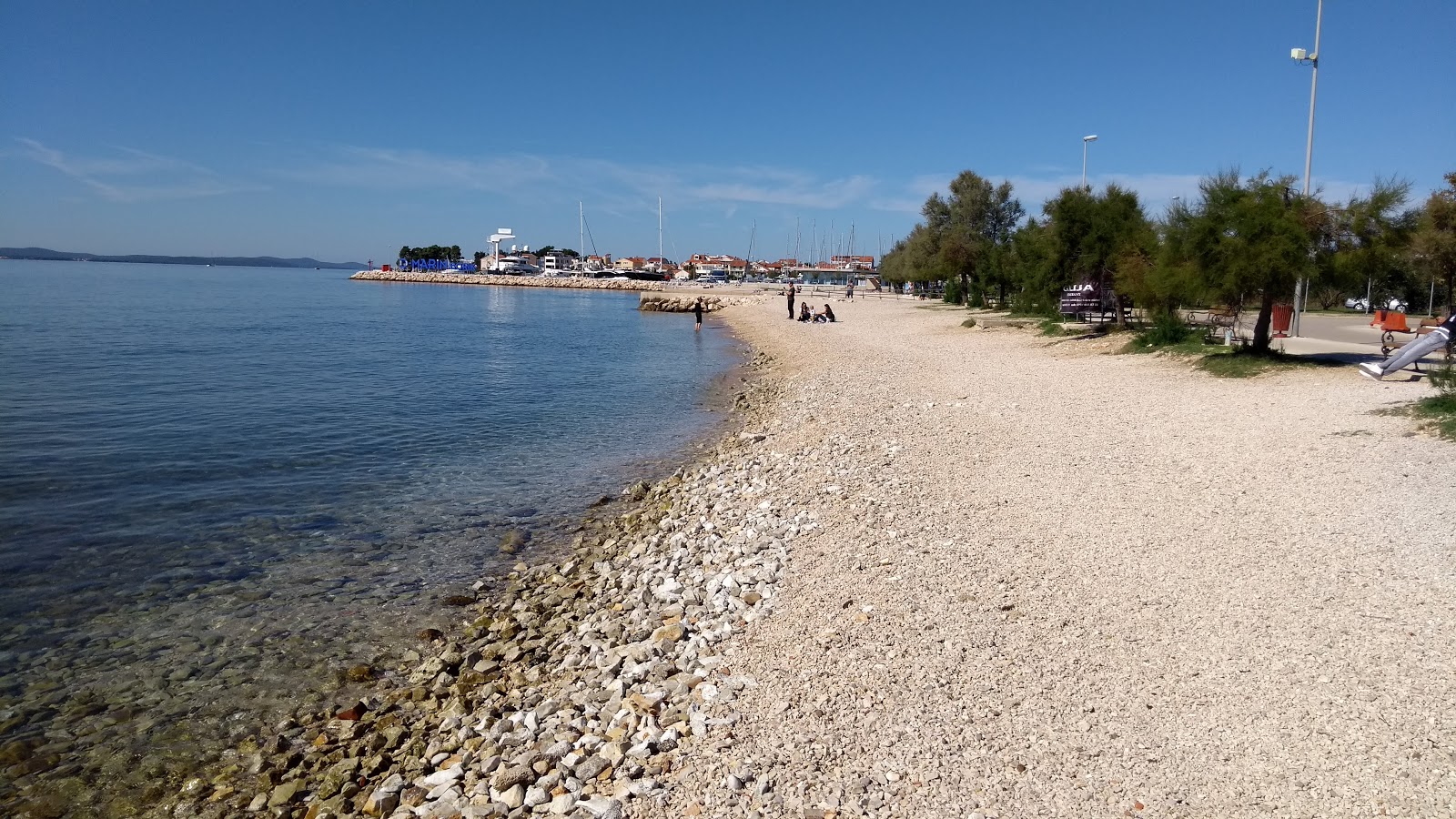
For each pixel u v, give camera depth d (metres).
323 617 9.37
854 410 19.25
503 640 8.62
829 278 168.38
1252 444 12.21
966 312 49.09
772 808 4.82
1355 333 27.36
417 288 142.75
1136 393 17.92
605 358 38.84
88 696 7.62
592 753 5.79
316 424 20.36
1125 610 7.05
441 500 14.19
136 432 18.59
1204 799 4.64
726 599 8.38
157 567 10.80
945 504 10.70
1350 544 8.00
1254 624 6.57
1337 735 5.08
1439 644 6.00
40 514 12.76
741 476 14.33
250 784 6.28
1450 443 10.90
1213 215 19.84
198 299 77.94
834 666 6.51
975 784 4.91
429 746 6.50
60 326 44.78
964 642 6.71
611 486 15.27
